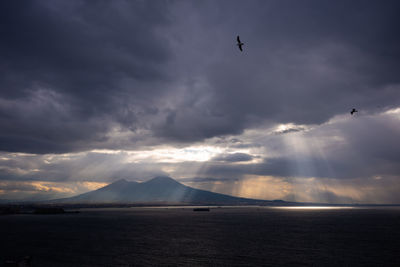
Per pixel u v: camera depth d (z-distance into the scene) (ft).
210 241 294.87
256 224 524.11
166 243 280.31
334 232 381.40
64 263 193.47
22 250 242.78
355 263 195.93
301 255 219.41
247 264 190.60
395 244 274.36
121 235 349.61
